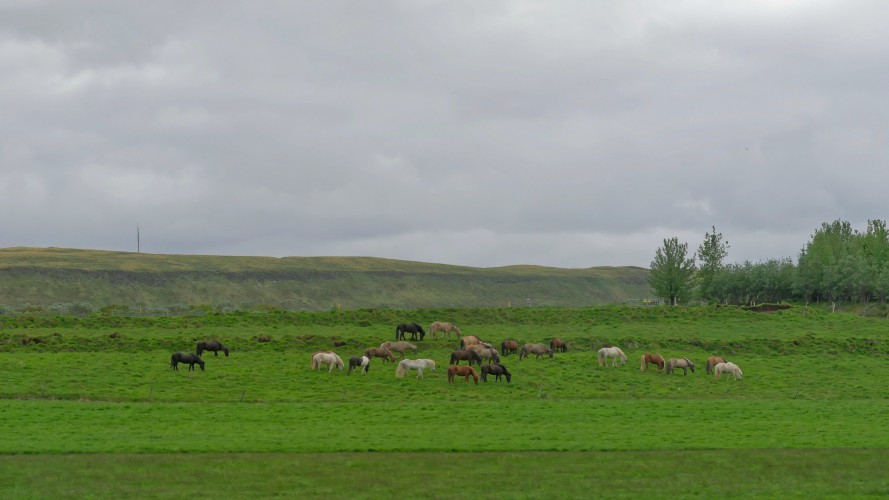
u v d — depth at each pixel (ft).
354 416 140.26
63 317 253.85
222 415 139.44
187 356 182.91
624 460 109.19
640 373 193.36
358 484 96.27
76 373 173.78
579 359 206.08
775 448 117.08
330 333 236.84
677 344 229.45
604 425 134.51
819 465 107.04
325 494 92.32
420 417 140.05
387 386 172.14
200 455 108.88
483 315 273.95
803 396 173.88
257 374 179.73
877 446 118.62
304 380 175.63
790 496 92.94
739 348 228.84
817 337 243.60
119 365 183.93
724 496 93.04
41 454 108.06
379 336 231.30
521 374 186.80
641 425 135.03
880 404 163.32
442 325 228.43
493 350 195.42
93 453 109.09
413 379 179.42
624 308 288.51
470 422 136.36
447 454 111.55
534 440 120.57
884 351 232.32
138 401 153.79
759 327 266.57
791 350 228.02
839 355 225.15
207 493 92.02
